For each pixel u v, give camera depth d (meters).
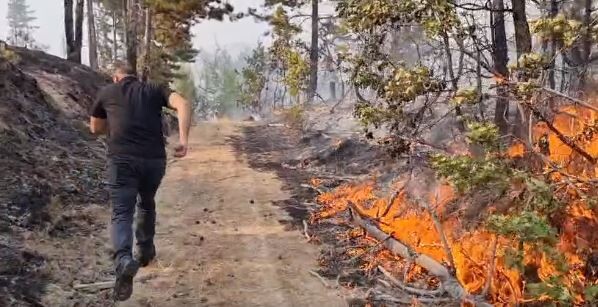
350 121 16.75
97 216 7.14
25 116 10.12
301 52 19.02
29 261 5.23
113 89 4.39
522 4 6.80
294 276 5.75
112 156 4.32
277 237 7.13
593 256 4.54
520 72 4.75
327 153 12.87
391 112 5.99
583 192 4.53
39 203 6.82
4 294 4.46
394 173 9.57
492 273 4.46
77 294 4.82
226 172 11.82
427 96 6.16
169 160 12.96
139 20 27.59
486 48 7.25
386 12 5.69
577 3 9.48
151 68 27.33
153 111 4.41
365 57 6.80
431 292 5.17
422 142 6.13
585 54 8.12
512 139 5.94
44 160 8.53
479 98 4.83
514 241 4.32
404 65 6.62
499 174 4.01
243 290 5.31
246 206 8.77
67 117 12.16
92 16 35.34
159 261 5.95
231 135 18.97
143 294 5.03
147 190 4.57
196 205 8.66
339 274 5.86
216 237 7.01
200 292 5.19
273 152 14.98
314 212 8.47
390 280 5.65
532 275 4.55
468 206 6.07
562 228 4.62
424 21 5.60
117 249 4.09
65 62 18.62
